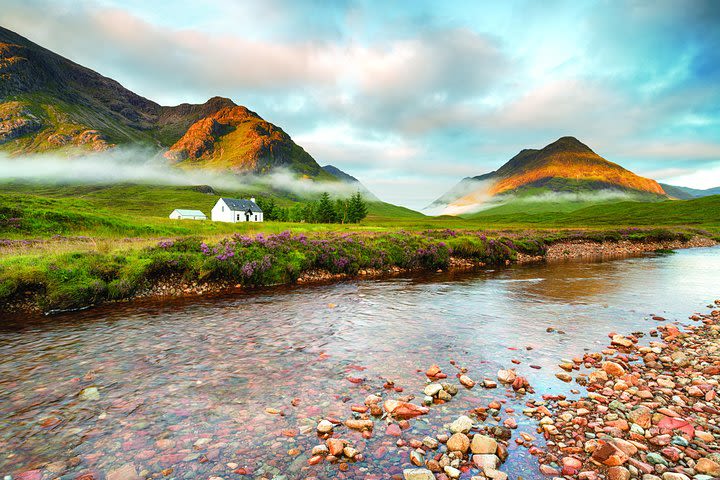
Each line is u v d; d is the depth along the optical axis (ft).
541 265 120.57
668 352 37.40
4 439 22.26
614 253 163.12
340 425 23.71
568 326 47.57
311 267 94.32
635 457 20.20
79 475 18.88
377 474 18.89
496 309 57.21
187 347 39.32
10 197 177.37
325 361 35.22
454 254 127.54
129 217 200.44
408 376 31.65
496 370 33.06
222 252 80.33
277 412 25.44
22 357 36.27
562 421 24.26
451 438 21.21
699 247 197.36
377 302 62.80
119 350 38.34
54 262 62.95
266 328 46.70
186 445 21.54
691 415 24.66
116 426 23.72
